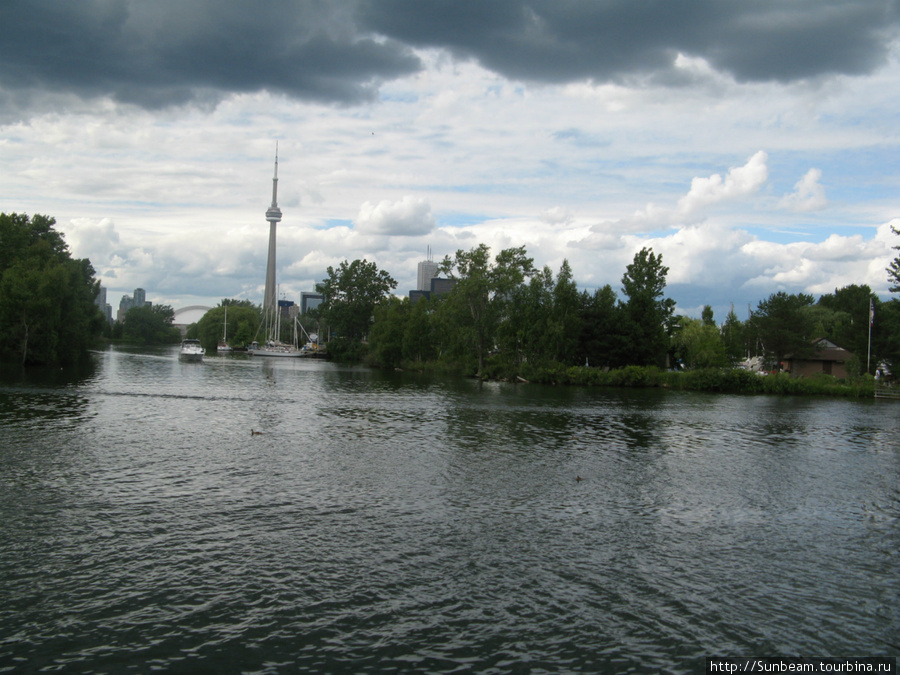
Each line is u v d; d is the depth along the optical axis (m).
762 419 51.06
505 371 91.19
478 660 12.77
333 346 157.38
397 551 18.17
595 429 42.31
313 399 57.28
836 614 15.15
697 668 12.70
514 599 15.38
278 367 112.56
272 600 15.02
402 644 13.27
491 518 21.44
